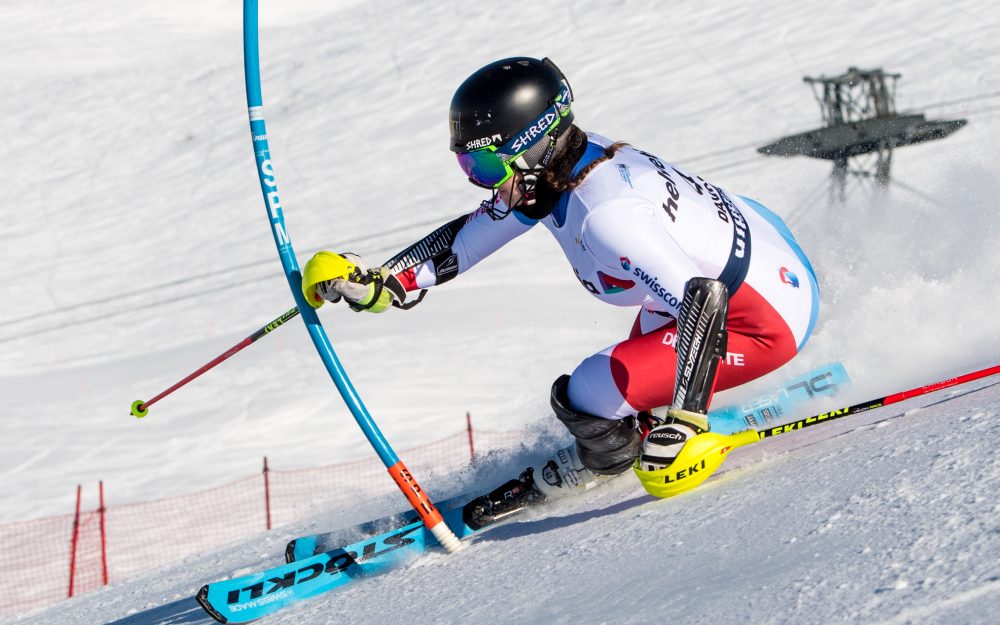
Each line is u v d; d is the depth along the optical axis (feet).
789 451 27.84
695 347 25.88
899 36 457.68
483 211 30.66
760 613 14.67
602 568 21.04
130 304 361.10
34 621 53.42
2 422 223.71
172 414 211.20
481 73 27.68
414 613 22.44
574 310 240.94
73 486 175.83
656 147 408.87
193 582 47.83
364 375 210.59
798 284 30.30
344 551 31.19
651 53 511.81
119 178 534.78
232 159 528.63
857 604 13.80
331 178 471.21
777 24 501.97
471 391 192.44
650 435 26.25
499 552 27.22
